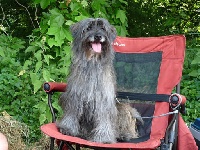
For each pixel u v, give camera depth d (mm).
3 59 3402
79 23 2330
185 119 3215
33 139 3145
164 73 2396
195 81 3488
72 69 2291
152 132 2258
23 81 3291
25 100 3240
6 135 2922
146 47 2518
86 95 2201
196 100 3381
